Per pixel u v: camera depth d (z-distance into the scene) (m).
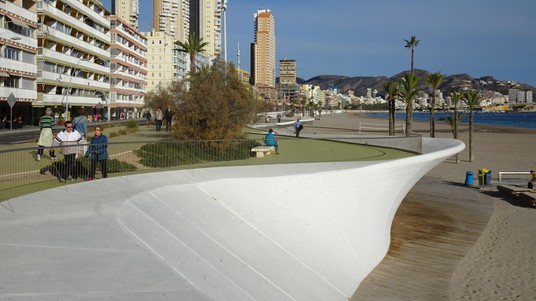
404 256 14.43
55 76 56.44
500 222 18.72
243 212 10.50
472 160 39.25
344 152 19.81
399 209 20.89
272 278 8.93
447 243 15.84
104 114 80.06
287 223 11.45
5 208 7.84
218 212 9.75
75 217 7.20
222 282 6.38
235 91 25.53
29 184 11.68
